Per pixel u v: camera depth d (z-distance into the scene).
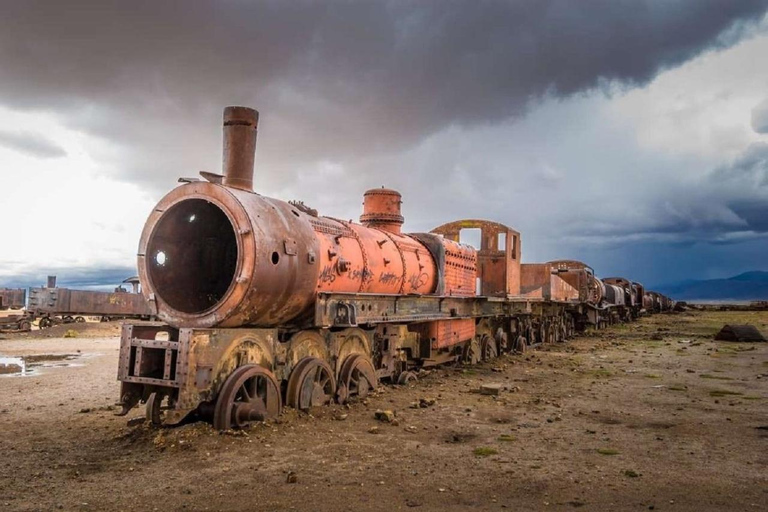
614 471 6.11
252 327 7.96
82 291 31.45
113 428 7.69
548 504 5.11
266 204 7.93
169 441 6.71
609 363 16.28
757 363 16.02
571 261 31.92
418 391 10.95
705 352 19.17
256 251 7.20
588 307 29.88
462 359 15.37
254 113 8.60
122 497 5.12
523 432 7.86
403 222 13.27
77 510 4.82
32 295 31.11
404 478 5.77
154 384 6.87
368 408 9.17
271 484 5.50
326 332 9.34
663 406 9.79
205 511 4.81
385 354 11.13
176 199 7.73
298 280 7.99
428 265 12.85
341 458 6.39
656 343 23.27
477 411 9.23
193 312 8.22
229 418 7.00
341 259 9.36
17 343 22.56
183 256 8.42
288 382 8.33
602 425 8.34
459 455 6.65
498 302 16.95
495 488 5.52
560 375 13.75
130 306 33.81
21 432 7.52
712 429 8.08
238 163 8.45
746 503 5.17
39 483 5.50
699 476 5.95
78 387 11.28
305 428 7.60
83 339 24.91
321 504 5.00
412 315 11.59
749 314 51.56
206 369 6.84
